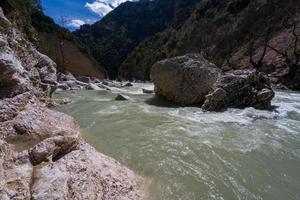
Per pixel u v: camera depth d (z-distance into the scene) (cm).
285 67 3175
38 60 1591
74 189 515
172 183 637
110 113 1227
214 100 1290
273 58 3516
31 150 584
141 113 1226
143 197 582
